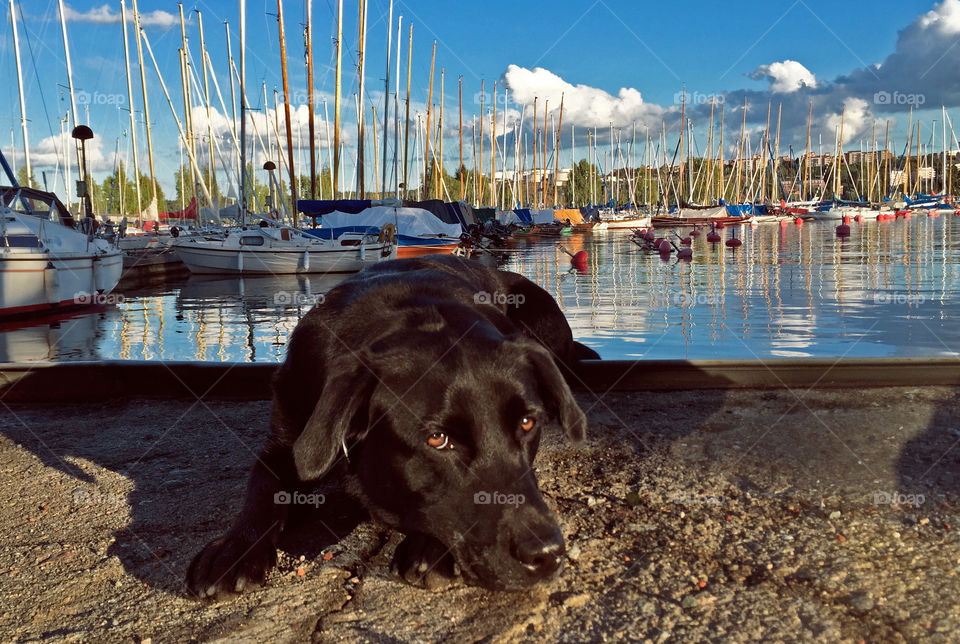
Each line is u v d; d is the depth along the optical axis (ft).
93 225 14.89
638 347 7.41
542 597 2.32
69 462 3.64
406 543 2.56
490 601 2.31
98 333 10.70
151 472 3.48
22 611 2.34
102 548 2.73
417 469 2.43
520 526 2.23
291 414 3.00
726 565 2.44
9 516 3.03
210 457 3.66
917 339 7.48
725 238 37.09
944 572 2.31
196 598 2.37
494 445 2.37
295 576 2.53
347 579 2.50
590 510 2.94
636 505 2.94
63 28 24.71
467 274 3.83
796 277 15.29
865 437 3.50
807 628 2.07
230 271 21.33
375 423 2.50
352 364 2.48
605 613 2.21
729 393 4.39
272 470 2.93
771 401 4.16
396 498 2.52
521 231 46.70
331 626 2.20
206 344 9.34
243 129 27.81
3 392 4.76
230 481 3.34
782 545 2.54
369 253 21.52
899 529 2.60
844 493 2.91
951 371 4.33
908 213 73.15
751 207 67.92
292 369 3.04
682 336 8.07
